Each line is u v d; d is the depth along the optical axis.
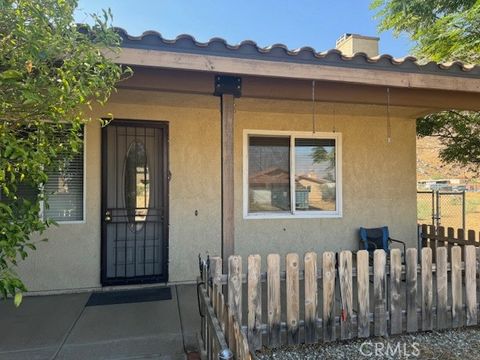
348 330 3.16
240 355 1.75
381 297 3.23
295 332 3.05
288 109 5.15
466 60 6.76
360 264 3.20
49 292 4.50
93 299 4.27
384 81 3.54
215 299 2.44
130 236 4.84
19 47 1.87
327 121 5.57
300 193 5.55
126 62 2.91
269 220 5.29
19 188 4.24
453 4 6.94
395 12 7.61
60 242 4.56
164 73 3.32
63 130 2.37
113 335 3.25
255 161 5.40
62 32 2.04
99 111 4.70
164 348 3.01
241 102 4.67
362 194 5.68
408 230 5.82
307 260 3.09
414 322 3.30
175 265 4.94
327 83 3.64
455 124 7.16
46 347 3.02
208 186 5.05
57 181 4.59
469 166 7.95
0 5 1.69
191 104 4.77
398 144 5.83
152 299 4.27
